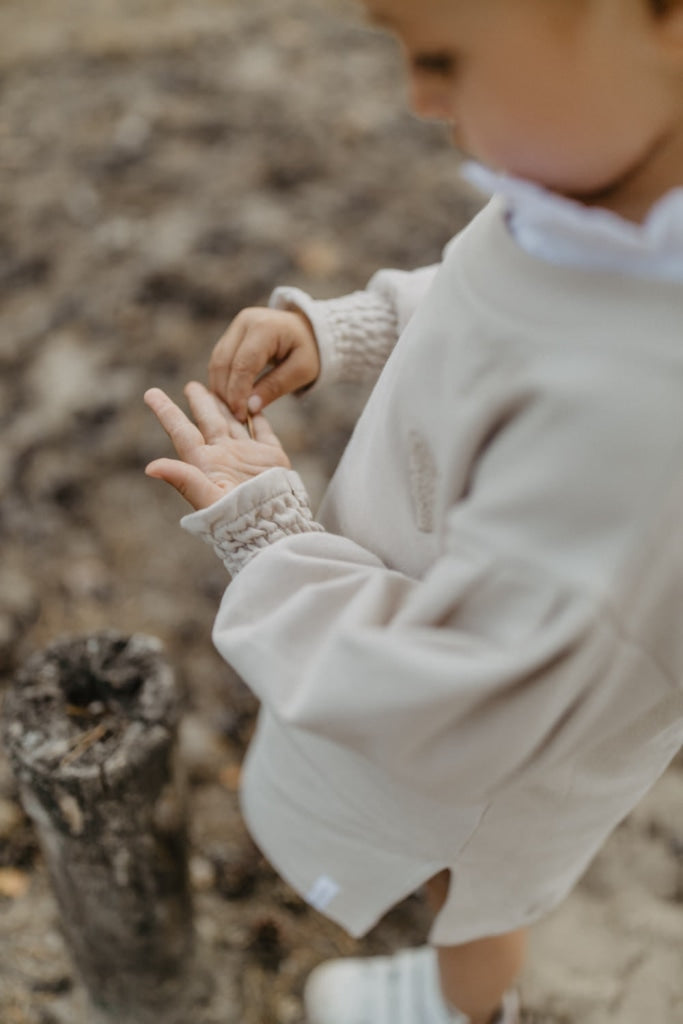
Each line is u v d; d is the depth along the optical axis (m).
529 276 0.64
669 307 0.61
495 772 0.69
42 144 2.31
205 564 1.58
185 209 2.13
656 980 1.19
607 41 0.59
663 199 0.64
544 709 0.66
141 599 1.53
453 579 0.65
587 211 0.63
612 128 0.62
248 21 2.78
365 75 2.57
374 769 0.81
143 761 0.95
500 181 0.64
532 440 0.63
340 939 1.23
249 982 1.20
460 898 0.87
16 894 1.25
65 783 0.94
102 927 1.07
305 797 0.89
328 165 2.26
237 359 0.88
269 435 0.88
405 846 0.84
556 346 0.63
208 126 2.36
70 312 1.92
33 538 1.59
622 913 1.24
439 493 0.70
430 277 0.91
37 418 1.74
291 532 0.77
